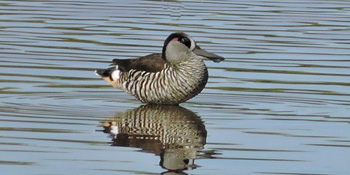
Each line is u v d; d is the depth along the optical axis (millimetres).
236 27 23922
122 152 13445
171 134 14547
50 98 16922
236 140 14234
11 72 18859
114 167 12688
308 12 26469
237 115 15938
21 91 17328
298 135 14555
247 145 13922
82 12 25719
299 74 19125
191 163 12945
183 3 27594
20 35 22500
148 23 24188
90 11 25906
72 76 18719
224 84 18250
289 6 27469
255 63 20078
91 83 18281
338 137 14445
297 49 21531
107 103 16797
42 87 17719
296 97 17281
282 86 18094
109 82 17344
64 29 23344
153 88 16594
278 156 13344
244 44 21906
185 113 16094
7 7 26328
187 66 16469
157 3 27516
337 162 13055
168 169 12641
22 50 20891
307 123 15359
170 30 23328
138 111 16203
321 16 25875
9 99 16672
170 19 24812
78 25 23875
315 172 12586
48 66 19469
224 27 23875
